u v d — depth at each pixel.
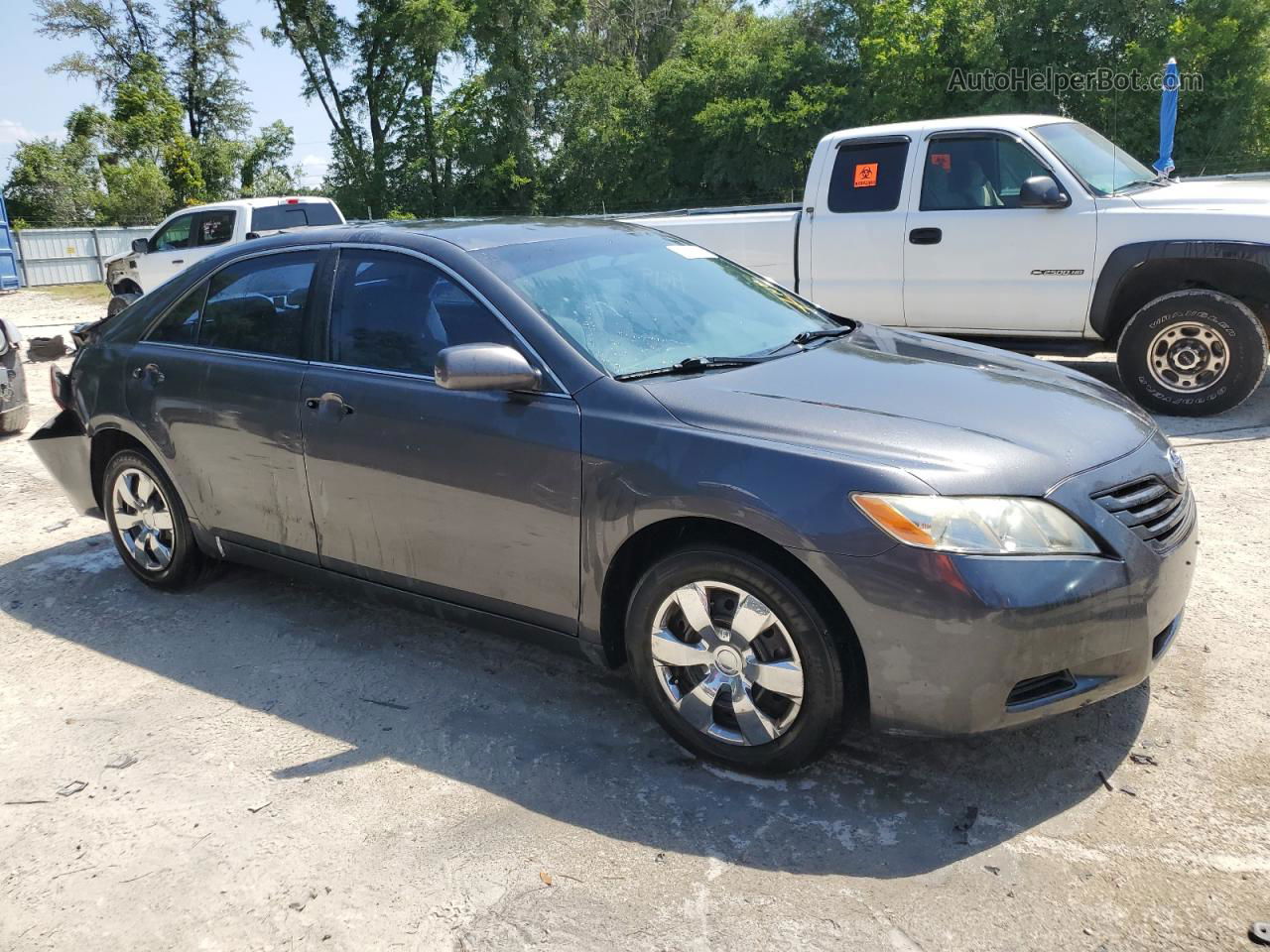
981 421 2.97
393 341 3.70
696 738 3.12
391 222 4.18
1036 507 2.71
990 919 2.44
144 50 50.06
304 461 3.87
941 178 7.50
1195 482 5.54
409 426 3.53
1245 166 24.58
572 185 38.44
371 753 3.32
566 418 3.20
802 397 3.12
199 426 4.22
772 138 30.91
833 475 2.76
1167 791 2.88
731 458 2.89
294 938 2.52
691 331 3.67
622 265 3.92
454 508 3.46
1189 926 2.38
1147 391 6.93
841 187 7.88
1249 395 7.12
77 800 3.14
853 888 2.57
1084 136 7.69
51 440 4.96
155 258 14.98
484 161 38.44
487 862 2.75
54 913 2.66
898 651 2.70
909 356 3.63
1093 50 26.44
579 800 3.00
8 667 4.09
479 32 38.34
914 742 3.20
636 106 36.16
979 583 2.61
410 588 3.73
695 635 3.08
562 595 3.30
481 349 3.18
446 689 3.73
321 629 4.31
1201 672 3.53
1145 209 6.74
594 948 2.42
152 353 4.46
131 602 4.70
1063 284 7.06
